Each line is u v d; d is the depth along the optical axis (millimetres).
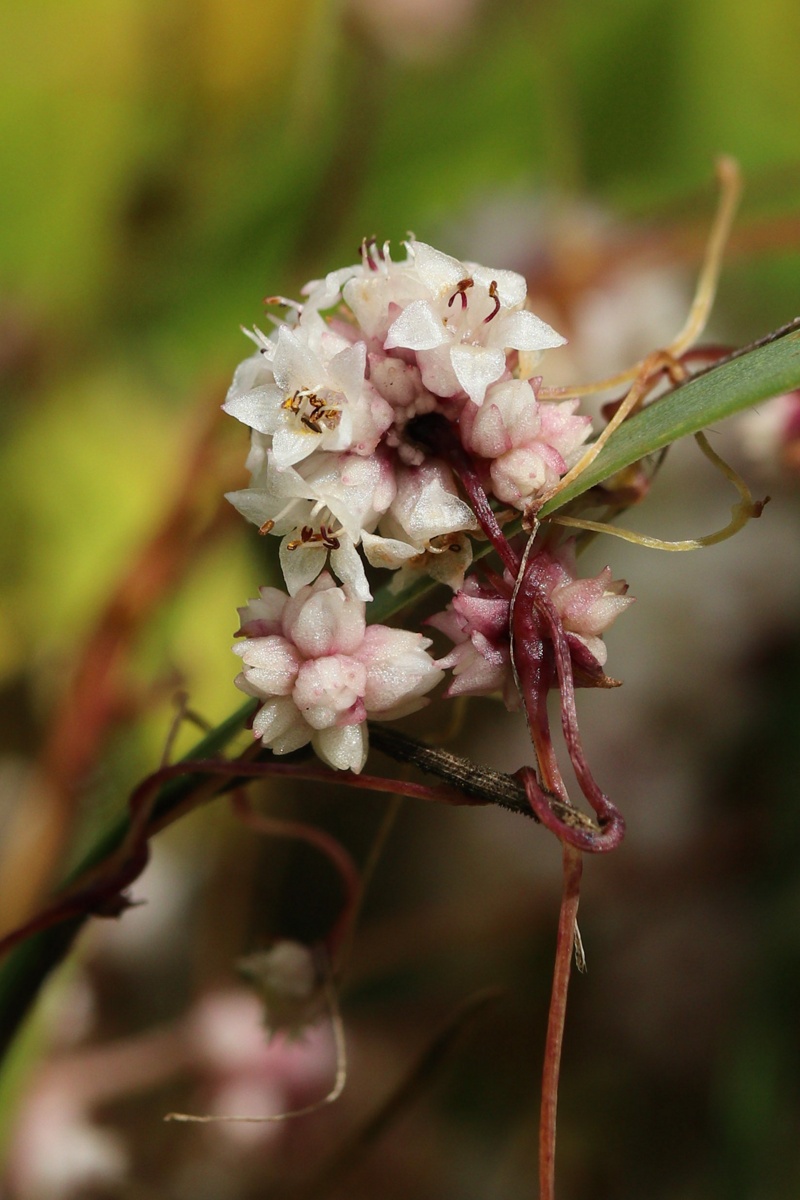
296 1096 126
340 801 143
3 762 140
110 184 168
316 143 163
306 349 98
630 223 151
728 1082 127
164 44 167
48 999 122
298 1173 126
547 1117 99
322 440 98
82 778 129
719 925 135
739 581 143
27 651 144
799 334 98
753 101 184
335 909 141
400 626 105
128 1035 131
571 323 142
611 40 178
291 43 166
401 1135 129
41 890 127
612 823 97
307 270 159
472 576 100
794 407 111
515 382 98
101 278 165
